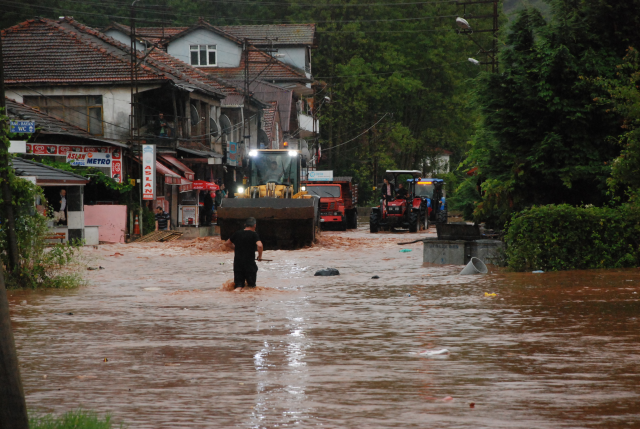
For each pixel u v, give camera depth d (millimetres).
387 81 105812
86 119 57000
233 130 75250
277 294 21703
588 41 31359
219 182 72312
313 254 37906
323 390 9953
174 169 56062
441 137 117375
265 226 40219
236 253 22891
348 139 112625
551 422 8305
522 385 10180
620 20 31391
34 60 58219
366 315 17328
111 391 9977
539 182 31156
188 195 59500
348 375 10898
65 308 18969
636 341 13570
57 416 8648
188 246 42750
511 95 30922
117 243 45344
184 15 105250
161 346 13445
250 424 8289
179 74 65875
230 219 40094
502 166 31906
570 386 10109
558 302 19094
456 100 109938
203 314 17672
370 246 43312
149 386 10258
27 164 39969
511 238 28500
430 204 73500
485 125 32156
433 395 9641
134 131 56844
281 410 8898
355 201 70062
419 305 19078
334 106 109312
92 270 29875
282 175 46750
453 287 23172
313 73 109125
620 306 18156
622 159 28078
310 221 40594
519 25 31828
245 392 9859
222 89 76062
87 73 56906
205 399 9484
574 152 30375
